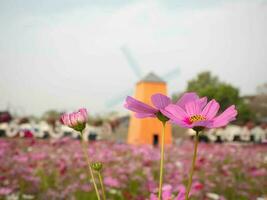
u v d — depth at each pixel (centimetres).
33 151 810
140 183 504
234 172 701
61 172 545
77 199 435
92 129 2014
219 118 99
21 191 440
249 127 2158
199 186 428
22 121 1622
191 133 1917
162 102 109
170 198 119
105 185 466
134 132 1983
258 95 4028
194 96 116
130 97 110
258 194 520
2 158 626
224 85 4028
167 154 941
